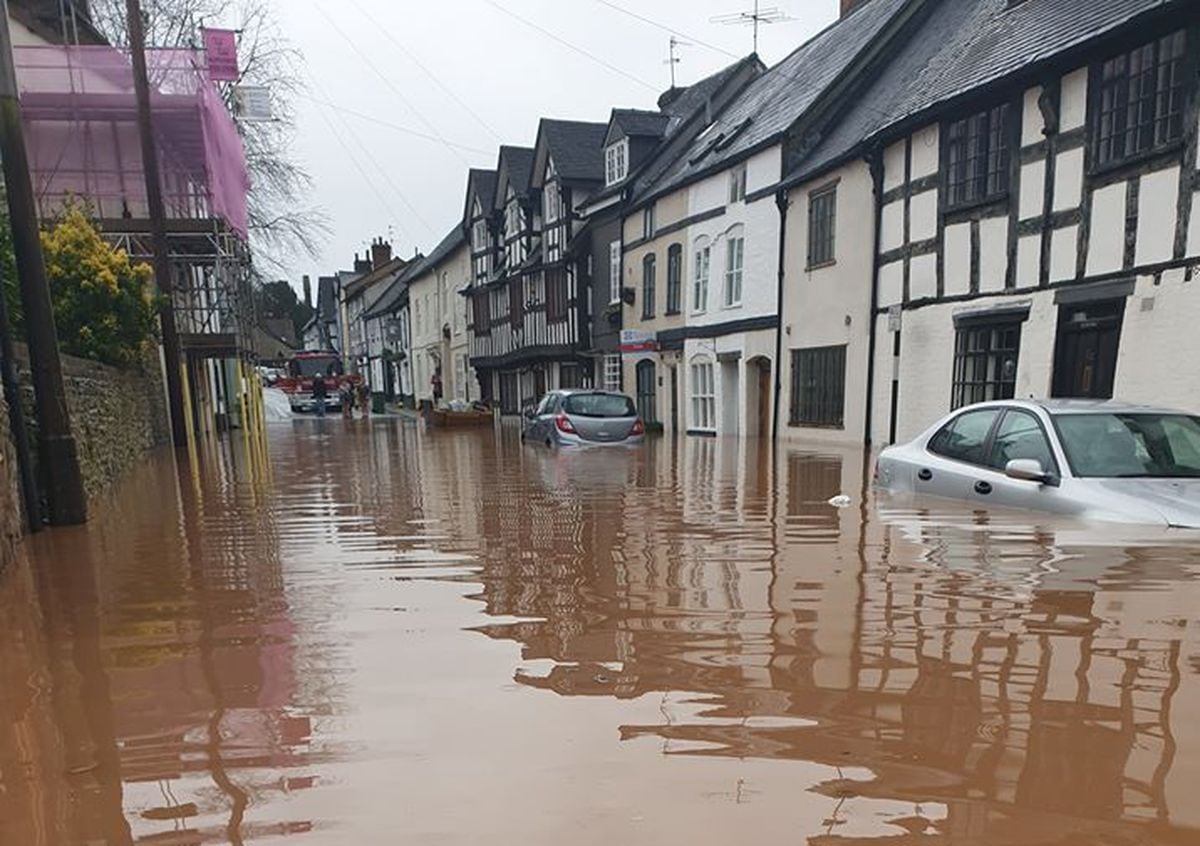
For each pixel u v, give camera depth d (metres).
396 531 6.24
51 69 15.62
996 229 11.45
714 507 7.19
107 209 16.98
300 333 92.44
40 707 2.82
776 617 3.66
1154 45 9.20
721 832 1.92
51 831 2.01
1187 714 2.52
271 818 2.04
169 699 2.86
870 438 14.30
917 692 2.74
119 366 11.38
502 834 1.93
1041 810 2.00
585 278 27.70
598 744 2.41
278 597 4.24
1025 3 12.67
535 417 16.95
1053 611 3.58
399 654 3.28
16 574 4.97
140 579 4.76
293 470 11.56
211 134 16.88
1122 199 9.61
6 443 5.67
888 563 4.61
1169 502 4.99
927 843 1.86
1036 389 10.79
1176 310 8.94
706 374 20.34
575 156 28.69
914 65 15.40
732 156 18.34
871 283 14.13
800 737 2.43
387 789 2.17
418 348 50.53
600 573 4.65
